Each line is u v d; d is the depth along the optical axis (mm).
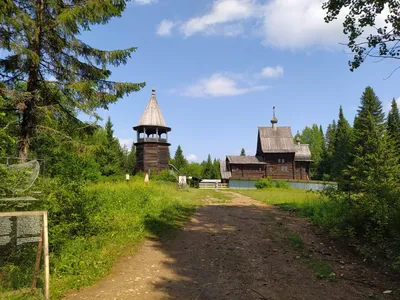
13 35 9602
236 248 8383
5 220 6266
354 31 8750
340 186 10023
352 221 8859
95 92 11391
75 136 12023
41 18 10281
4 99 9836
